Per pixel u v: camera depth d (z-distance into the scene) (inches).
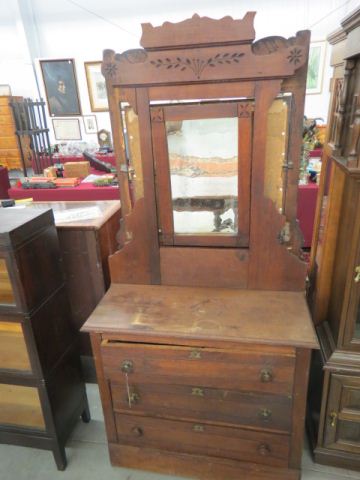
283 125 40.3
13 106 142.6
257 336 39.4
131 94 41.4
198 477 50.0
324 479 49.7
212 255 47.3
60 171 132.0
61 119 215.9
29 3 192.7
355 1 166.2
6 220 43.8
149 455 50.3
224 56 38.2
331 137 50.0
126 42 195.0
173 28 37.9
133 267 50.3
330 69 184.9
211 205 45.4
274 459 45.7
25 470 53.8
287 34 180.1
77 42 199.0
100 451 56.1
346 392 46.3
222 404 43.7
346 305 43.3
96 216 62.3
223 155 42.7
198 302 46.1
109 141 192.1
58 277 50.8
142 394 45.6
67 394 54.1
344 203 44.8
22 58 206.4
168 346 41.9
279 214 43.6
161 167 44.1
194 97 40.6
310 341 38.4
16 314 43.9
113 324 42.8
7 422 53.0
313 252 58.1
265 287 47.6
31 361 46.7
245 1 176.2
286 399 41.7
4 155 215.6
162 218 46.8
